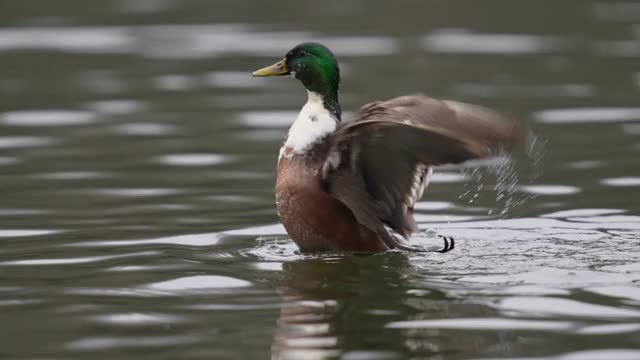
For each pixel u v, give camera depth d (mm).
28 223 13172
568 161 16281
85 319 9547
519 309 9633
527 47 25844
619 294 10008
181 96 21578
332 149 10953
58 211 13773
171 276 10906
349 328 9266
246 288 10484
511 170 15891
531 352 8578
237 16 29922
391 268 11102
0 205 14039
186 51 25859
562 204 14047
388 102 10086
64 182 15336
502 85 21797
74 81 22984
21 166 16266
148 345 8875
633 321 9227
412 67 23547
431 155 10547
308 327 9289
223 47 26141
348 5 31109
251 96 21625
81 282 10719
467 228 13016
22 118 19703
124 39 27328
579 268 10961
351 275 10883
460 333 9062
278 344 8883
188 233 12758
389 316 9547
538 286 10328
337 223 11484
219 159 16734
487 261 11328
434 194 14969
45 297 10211
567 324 9203
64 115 19953
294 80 23359
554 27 28141
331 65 11836
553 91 21219
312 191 11438
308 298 10117
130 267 11266
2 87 22422
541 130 18219
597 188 14797
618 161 16203
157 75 23594
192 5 31438
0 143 17797
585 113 19453
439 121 9547
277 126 19031
